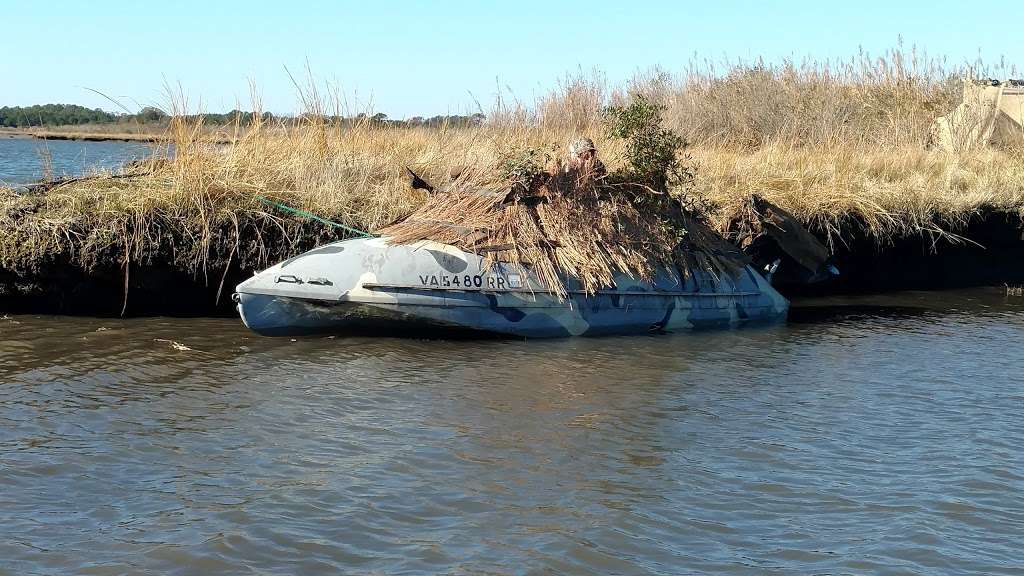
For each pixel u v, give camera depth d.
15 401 6.89
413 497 5.51
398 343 8.94
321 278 8.80
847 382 8.28
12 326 9.00
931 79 19.66
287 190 10.52
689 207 10.72
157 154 10.87
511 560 4.81
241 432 6.45
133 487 5.55
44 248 9.35
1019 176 14.93
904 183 13.99
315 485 5.63
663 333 9.90
